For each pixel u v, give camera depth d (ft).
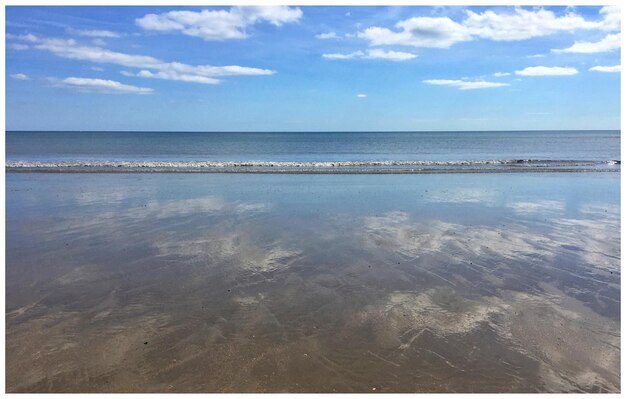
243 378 12.17
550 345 13.88
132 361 12.88
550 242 25.58
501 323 15.31
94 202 37.04
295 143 218.18
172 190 44.01
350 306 16.62
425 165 74.49
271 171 62.13
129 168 65.57
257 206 35.78
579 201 38.93
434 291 18.11
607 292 18.07
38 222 29.63
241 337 14.30
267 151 138.10
